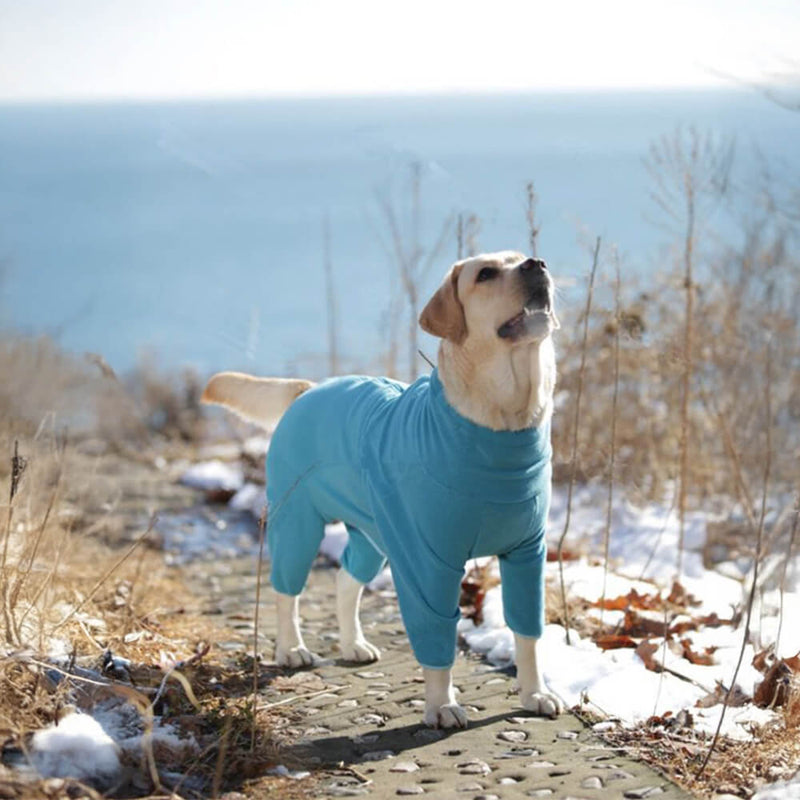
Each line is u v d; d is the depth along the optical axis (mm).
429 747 3957
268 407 5258
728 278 8195
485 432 3932
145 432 10938
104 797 3369
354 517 4566
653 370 8031
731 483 7594
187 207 38875
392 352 8789
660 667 4688
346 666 4949
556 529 7418
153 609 5727
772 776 3613
